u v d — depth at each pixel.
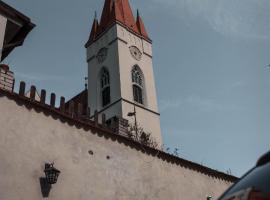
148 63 55.53
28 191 11.48
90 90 53.62
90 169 13.43
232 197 3.58
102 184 13.54
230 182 19.38
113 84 49.91
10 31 15.52
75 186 12.69
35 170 11.93
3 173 11.22
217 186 18.39
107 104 49.59
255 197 3.30
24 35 15.94
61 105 14.09
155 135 48.28
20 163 11.70
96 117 15.05
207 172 18.33
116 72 50.22
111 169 14.13
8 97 12.30
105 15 58.16
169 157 16.73
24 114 12.49
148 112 49.62
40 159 12.22
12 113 12.20
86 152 13.62
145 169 15.41
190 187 16.89
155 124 49.50
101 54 54.53
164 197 15.51
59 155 12.76
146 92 51.75
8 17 14.89
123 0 59.47
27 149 12.05
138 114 47.94
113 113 47.41
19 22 15.16
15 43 16.09
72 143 13.36
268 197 3.20
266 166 3.71
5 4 14.90
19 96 12.52
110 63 52.06
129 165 14.85
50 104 13.52
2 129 11.77
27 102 12.69
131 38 54.94
